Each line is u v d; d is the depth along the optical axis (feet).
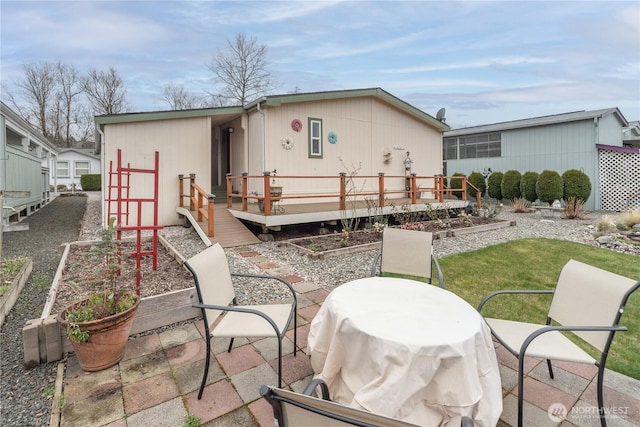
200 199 23.06
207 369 6.71
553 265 16.43
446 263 16.67
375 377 5.26
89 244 18.08
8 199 25.55
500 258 17.69
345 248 18.78
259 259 17.52
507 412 6.36
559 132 42.98
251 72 79.61
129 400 6.63
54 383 7.20
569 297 6.76
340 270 15.58
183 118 26.99
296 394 3.24
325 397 5.27
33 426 6.01
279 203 27.27
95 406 6.46
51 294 10.68
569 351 6.33
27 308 11.05
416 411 5.00
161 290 12.15
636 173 37.78
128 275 13.55
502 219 31.86
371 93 32.65
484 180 49.34
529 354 6.10
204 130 28.30
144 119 25.12
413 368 4.94
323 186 30.94
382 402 4.92
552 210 35.42
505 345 6.45
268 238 22.25
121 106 98.53
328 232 25.41
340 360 5.86
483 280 14.16
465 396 4.95
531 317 10.50
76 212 35.50
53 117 94.32
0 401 6.63
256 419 6.17
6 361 7.98
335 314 6.14
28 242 20.97
